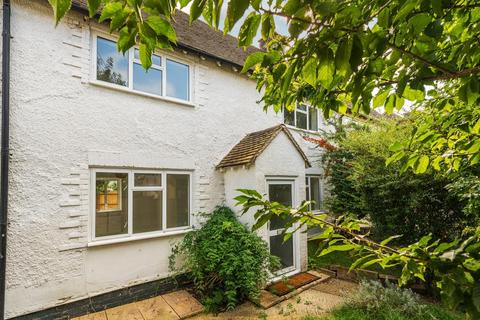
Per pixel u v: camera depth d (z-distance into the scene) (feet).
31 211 14.25
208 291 17.51
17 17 14.37
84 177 16.08
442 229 17.11
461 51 4.19
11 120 13.93
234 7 2.81
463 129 5.58
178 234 19.79
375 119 24.07
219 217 20.06
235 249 17.28
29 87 14.55
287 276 21.12
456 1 3.63
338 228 4.36
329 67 3.23
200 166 21.68
